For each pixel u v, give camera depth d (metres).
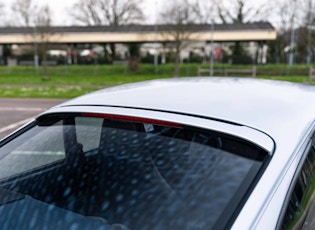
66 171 1.66
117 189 1.47
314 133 1.67
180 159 1.46
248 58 34.25
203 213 1.24
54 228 1.33
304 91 2.14
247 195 1.22
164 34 29.22
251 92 1.86
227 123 1.48
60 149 1.80
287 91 2.02
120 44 36.31
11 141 1.96
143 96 1.83
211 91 1.86
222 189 1.28
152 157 1.52
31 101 12.53
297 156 1.40
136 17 43.53
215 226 1.16
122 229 1.27
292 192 1.27
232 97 1.75
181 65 33.31
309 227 1.37
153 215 1.30
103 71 33.12
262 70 29.64
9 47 36.69
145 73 32.25
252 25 34.62
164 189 1.39
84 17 44.56
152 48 35.84
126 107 1.71
